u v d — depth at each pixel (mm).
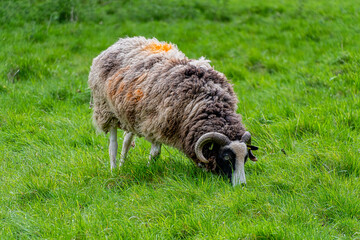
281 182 9352
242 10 27484
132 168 10477
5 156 11883
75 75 17953
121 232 7812
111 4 27656
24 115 14492
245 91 16344
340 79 15133
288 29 23594
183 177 9836
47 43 21312
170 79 9789
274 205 8453
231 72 18203
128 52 10953
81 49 21094
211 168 9617
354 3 27078
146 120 10125
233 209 8375
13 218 8484
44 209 8859
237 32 23609
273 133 11898
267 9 27406
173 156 11031
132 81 10297
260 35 23062
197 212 8336
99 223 8141
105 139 12992
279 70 18359
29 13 24703
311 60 18594
